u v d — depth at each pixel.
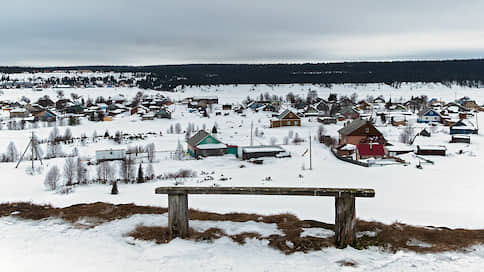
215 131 70.06
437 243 8.38
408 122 82.56
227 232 8.99
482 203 24.98
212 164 44.69
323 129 70.06
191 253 7.67
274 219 10.54
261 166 43.09
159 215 10.56
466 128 65.50
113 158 45.62
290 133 67.50
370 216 18.91
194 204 22.67
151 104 124.62
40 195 28.19
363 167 41.28
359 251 7.75
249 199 25.30
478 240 8.64
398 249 7.84
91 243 8.36
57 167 39.47
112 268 7.04
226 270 6.93
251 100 143.38
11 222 10.00
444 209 22.73
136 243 8.36
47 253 7.79
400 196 27.36
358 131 56.44
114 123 86.19
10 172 38.41
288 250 7.78
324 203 23.70
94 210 11.41
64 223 9.88
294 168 41.47
